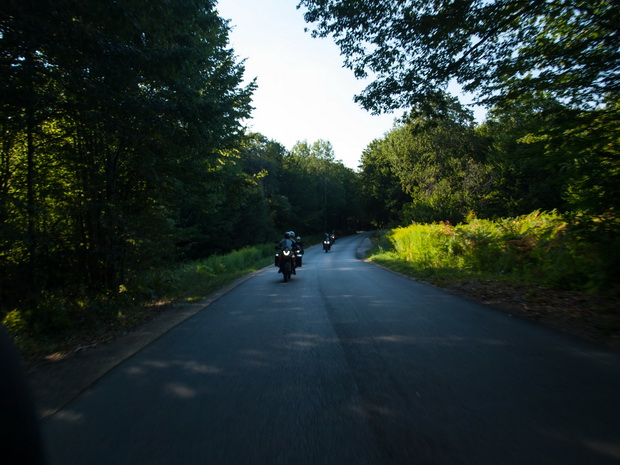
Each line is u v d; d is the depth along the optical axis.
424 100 10.66
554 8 7.45
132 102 8.27
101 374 4.65
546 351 5.03
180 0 7.30
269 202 53.03
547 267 10.45
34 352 5.98
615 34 6.91
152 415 3.43
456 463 2.55
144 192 12.61
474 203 33.12
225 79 14.78
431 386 3.95
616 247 8.10
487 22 8.16
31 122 8.06
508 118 8.99
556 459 2.56
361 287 12.26
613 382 3.92
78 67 7.17
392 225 46.88
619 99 7.42
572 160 7.80
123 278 11.57
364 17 9.38
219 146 13.80
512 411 3.31
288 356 5.16
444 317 7.32
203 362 5.00
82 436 3.06
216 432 3.08
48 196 9.88
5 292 9.02
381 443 2.84
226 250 38.81
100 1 6.04
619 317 6.34
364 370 4.51
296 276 16.84
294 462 2.61
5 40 6.39
